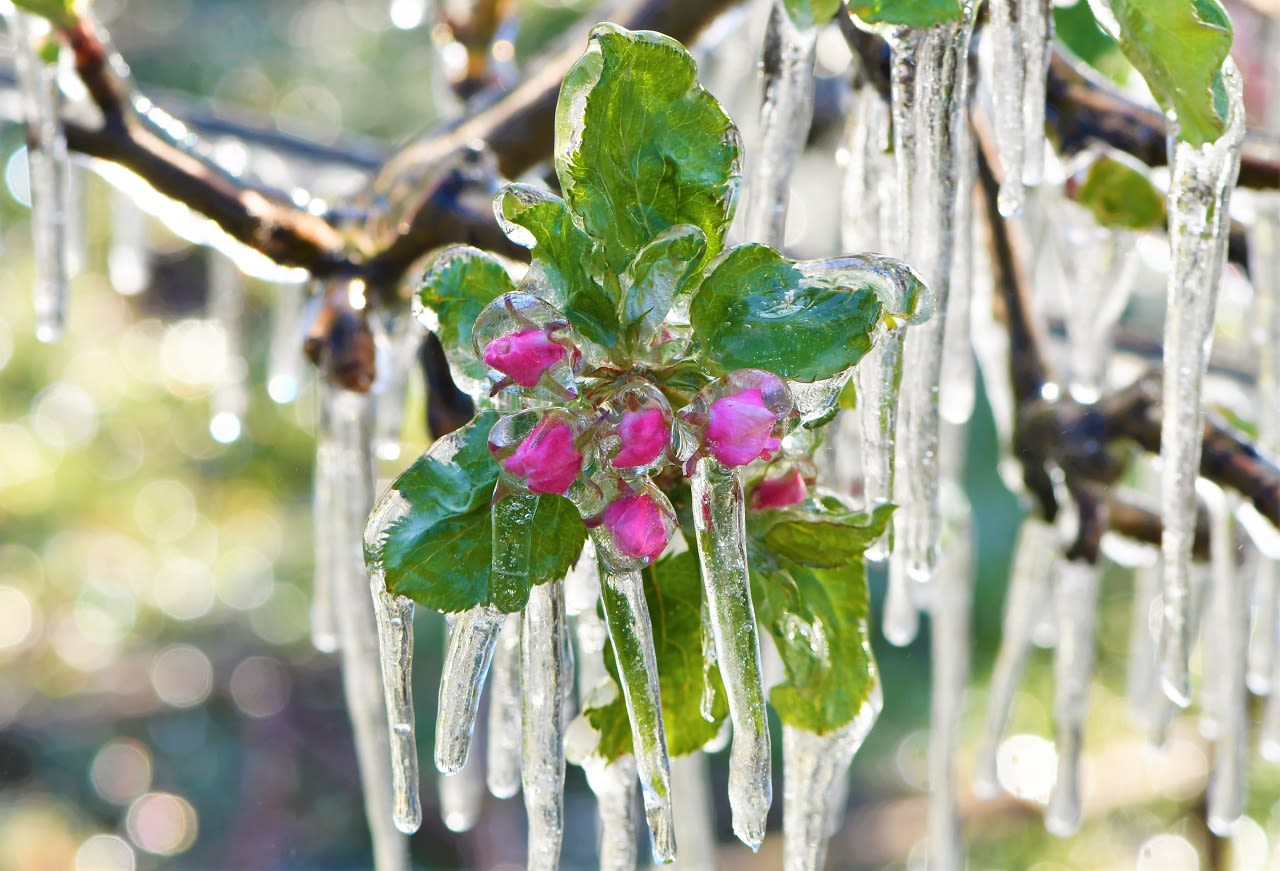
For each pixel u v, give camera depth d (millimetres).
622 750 758
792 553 751
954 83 749
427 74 3305
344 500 897
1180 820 2289
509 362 705
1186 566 806
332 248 867
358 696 926
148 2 3490
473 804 1039
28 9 859
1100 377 964
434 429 869
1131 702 1235
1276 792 2119
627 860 763
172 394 3131
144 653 3201
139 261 1535
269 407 3070
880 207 813
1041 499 978
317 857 3191
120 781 3154
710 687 744
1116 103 867
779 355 707
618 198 714
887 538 754
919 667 2732
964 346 901
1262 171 845
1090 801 2254
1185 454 794
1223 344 1234
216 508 3164
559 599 728
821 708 765
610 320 714
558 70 919
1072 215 946
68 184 909
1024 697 2422
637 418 703
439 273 733
